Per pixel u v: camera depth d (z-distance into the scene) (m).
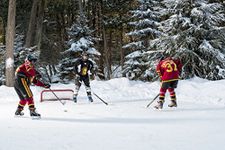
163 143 6.00
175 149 5.56
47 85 10.12
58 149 5.64
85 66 12.93
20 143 6.09
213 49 18.34
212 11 18.91
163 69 10.92
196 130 7.13
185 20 18.59
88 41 25.11
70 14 36.03
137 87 16.64
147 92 15.57
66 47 30.14
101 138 6.47
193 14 18.55
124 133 6.93
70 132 7.09
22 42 24.16
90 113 9.96
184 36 18.83
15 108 11.41
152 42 19.97
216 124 7.79
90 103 12.56
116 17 35.03
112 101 13.18
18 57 22.28
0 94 15.86
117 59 44.94
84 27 25.38
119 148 5.68
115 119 8.80
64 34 35.94
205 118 8.72
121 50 37.16
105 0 34.09
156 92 15.52
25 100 9.55
